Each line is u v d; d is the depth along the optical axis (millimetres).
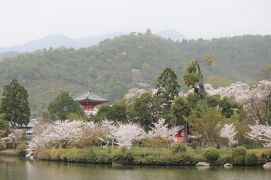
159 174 61625
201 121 78375
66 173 65312
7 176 62781
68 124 91562
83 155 81438
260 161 69688
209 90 119312
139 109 93938
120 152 76688
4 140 115750
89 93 141000
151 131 83750
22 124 128000
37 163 83625
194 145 79250
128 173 63625
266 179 54250
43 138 93500
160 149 78812
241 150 70625
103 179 57594
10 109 122312
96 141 88125
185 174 60906
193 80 91375
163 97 97688
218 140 78375
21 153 105688
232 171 63281
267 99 86562
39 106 184875
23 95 124062
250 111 87750
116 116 101250
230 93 107750
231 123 79062
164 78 98812
